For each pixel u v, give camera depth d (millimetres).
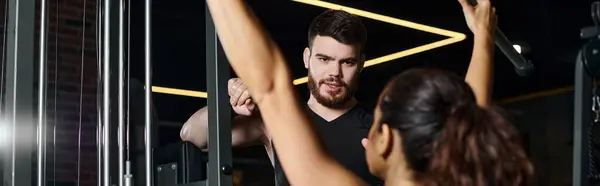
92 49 4211
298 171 1188
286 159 1194
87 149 4105
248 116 2039
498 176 1115
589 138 1214
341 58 2014
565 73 7656
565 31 6734
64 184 3979
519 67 2039
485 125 1141
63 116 4047
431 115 1136
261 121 2045
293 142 1192
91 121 4129
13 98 1991
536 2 6426
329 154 1205
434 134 1128
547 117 8727
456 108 1140
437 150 1121
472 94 1178
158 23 5832
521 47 2182
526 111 8539
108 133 1786
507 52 1978
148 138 1686
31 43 1997
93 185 4090
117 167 1923
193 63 6168
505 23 6582
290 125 1197
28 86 1986
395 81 1206
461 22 6195
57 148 3988
